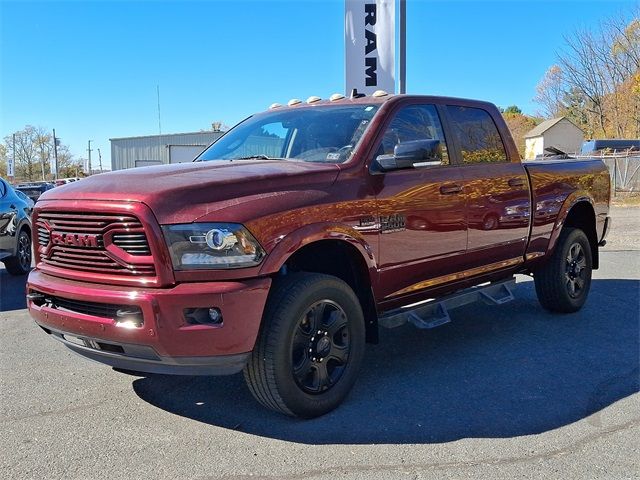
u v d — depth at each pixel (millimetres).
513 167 5520
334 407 3965
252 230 3441
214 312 3387
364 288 4242
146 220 3318
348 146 4297
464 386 4395
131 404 4152
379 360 5012
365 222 4062
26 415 3986
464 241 4902
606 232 7000
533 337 5633
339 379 3975
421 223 4492
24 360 5191
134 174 3834
